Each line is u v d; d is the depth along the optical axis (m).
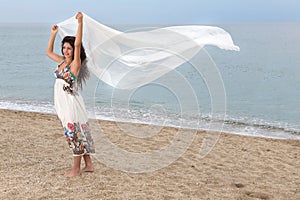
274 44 52.44
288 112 14.40
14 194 5.21
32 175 5.91
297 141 9.79
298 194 5.79
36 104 15.09
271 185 6.16
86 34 6.03
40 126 9.76
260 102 16.38
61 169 6.23
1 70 25.92
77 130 5.70
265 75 24.62
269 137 10.70
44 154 7.09
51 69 26.92
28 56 36.38
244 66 29.09
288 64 29.88
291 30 132.88
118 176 6.05
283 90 19.48
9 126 9.61
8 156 6.88
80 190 5.41
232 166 7.13
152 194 5.41
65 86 5.48
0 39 74.00
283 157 8.08
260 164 7.40
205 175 6.46
